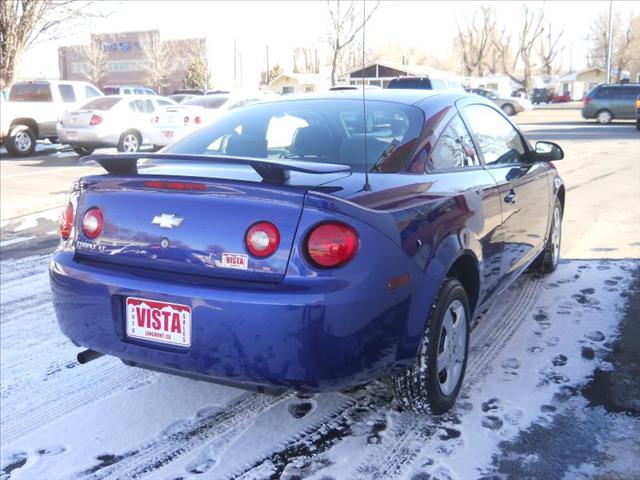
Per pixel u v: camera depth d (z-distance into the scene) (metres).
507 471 2.79
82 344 3.00
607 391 3.46
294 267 2.53
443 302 3.01
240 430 3.17
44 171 13.34
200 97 18.39
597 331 4.26
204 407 3.40
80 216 3.04
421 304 2.84
